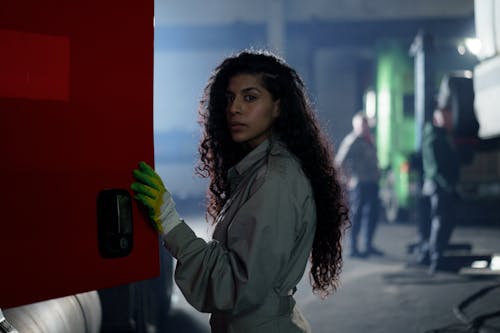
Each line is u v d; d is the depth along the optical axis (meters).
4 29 1.11
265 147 1.64
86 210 1.22
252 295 1.43
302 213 1.54
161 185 1.34
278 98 1.66
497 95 4.39
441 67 11.35
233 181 1.73
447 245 6.18
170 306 5.10
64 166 1.19
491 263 6.51
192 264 1.43
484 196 10.38
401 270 6.40
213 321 1.64
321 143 1.71
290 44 17.59
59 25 1.18
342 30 14.91
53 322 1.99
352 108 17.58
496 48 4.26
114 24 1.26
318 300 5.11
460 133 5.45
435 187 6.13
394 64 11.99
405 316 4.51
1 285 1.11
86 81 1.22
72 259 1.20
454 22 14.38
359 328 4.24
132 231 1.29
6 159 1.11
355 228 7.38
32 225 1.14
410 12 16.77
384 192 12.17
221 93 1.74
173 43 15.76
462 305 4.76
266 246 1.43
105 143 1.25
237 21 15.69
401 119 11.87
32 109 1.14
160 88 19.12
